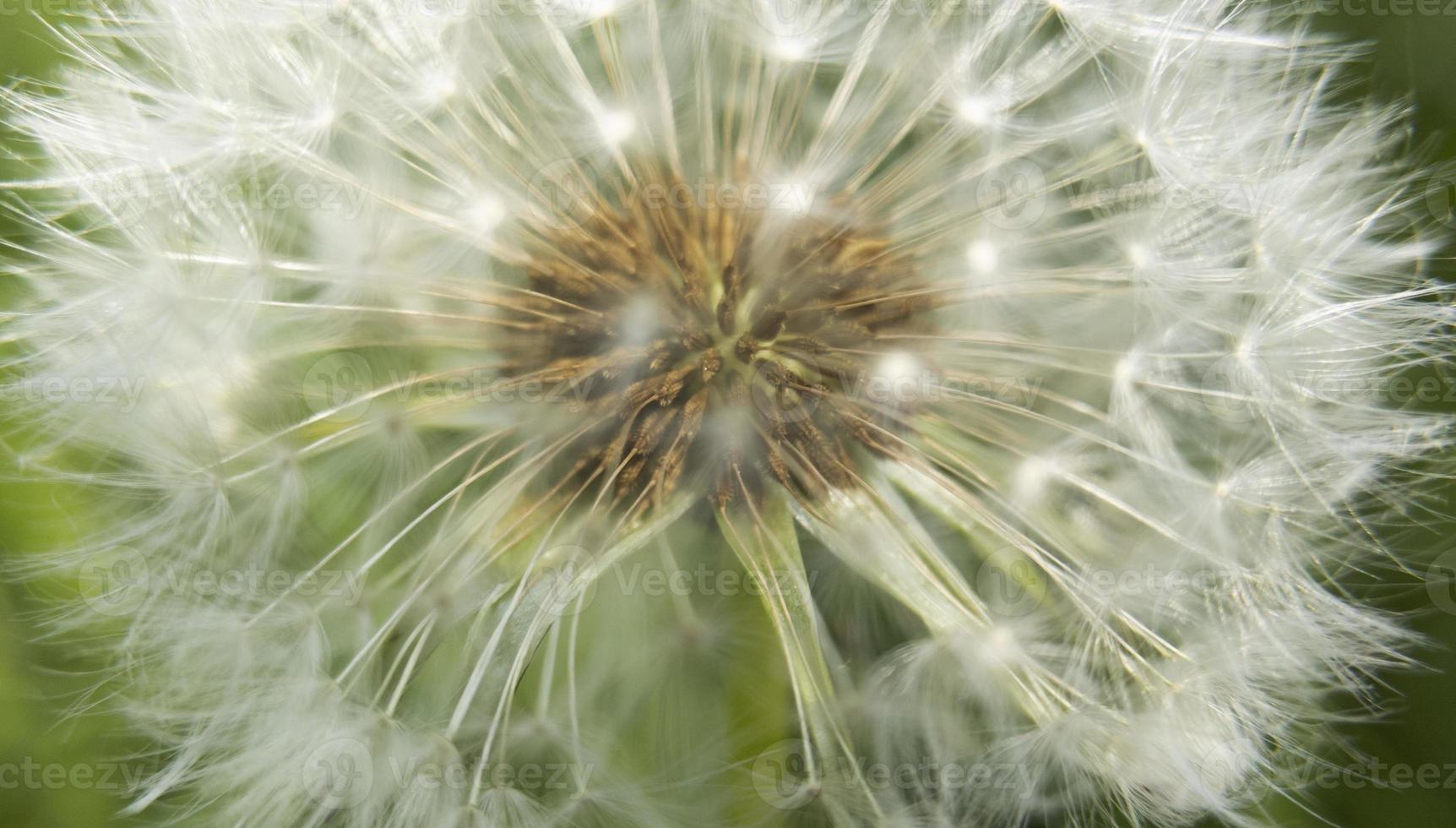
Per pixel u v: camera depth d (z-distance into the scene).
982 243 0.10
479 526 0.10
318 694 0.09
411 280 0.10
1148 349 0.10
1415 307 0.10
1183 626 0.10
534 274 0.10
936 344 0.10
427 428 0.10
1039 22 0.10
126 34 0.10
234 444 0.10
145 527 0.10
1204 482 0.10
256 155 0.10
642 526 0.10
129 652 0.10
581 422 0.10
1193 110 0.10
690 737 0.10
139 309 0.10
